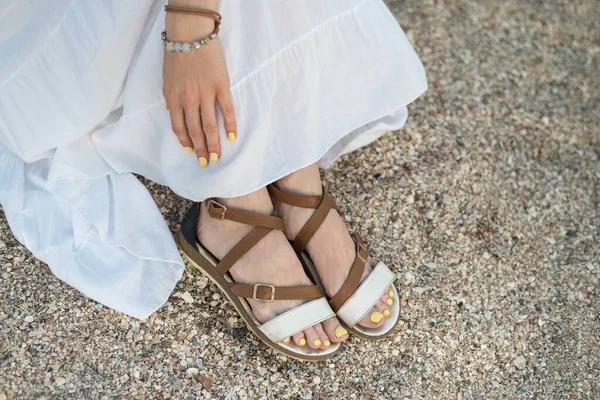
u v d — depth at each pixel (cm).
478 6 274
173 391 158
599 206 223
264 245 160
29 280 165
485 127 230
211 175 147
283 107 147
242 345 167
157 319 166
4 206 167
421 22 257
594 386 183
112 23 143
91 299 165
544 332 190
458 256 197
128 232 165
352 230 194
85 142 170
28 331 157
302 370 167
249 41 142
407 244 195
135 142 163
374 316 162
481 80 245
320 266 166
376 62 156
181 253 176
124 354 160
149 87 149
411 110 226
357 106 159
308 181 167
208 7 133
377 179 206
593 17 288
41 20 146
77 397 151
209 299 173
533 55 262
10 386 149
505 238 206
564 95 251
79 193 167
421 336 179
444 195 208
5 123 158
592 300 200
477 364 180
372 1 155
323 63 149
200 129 142
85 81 151
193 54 134
